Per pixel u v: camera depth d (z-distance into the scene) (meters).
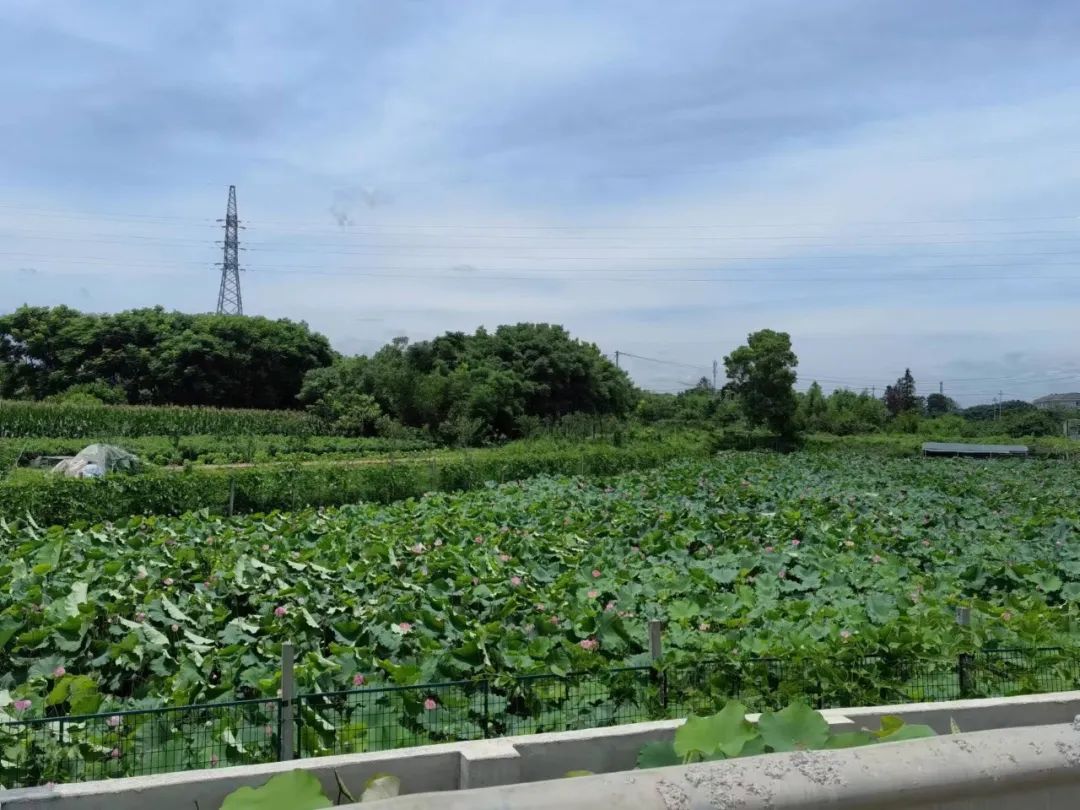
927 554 14.13
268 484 22.72
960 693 6.95
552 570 12.16
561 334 61.06
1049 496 25.14
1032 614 9.12
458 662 7.26
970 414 96.50
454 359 56.75
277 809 2.65
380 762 4.12
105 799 3.69
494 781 4.14
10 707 6.24
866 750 2.26
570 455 33.38
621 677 6.77
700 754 3.37
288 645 5.66
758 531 16.50
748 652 7.66
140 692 7.27
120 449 29.78
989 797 2.25
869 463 39.62
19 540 14.11
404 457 36.91
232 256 74.94
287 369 63.53
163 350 60.03
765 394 55.25
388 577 11.09
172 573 11.20
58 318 61.44
